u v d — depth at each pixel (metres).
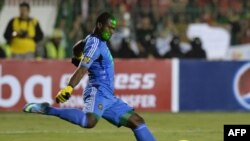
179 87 49.03
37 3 63.22
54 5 63.41
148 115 46.31
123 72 48.16
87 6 62.47
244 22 64.25
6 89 47.03
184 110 49.19
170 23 60.88
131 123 25.88
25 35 52.41
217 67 49.53
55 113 25.06
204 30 62.03
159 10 62.78
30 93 47.25
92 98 25.48
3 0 62.12
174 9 63.28
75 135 34.94
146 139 25.83
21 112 47.25
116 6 63.41
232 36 63.47
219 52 62.25
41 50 54.97
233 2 67.06
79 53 26.20
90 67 25.69
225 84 49.62
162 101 48.78
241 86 49.69
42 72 47.34
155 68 48.62
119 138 33.72
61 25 58.88
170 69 48.88
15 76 47.06
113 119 25.84
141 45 57.62
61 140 32.75
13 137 33.88
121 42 55.88
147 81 48.50
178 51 57.03
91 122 25.06
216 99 49.59
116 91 48.09
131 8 63.91
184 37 58.62
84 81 47.03
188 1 65.44
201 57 57.28
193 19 63.06
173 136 34.72
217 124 40.94
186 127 39.19
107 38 25.53
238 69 49.66
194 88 49.25
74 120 25.00
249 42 63.34
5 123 40.97
